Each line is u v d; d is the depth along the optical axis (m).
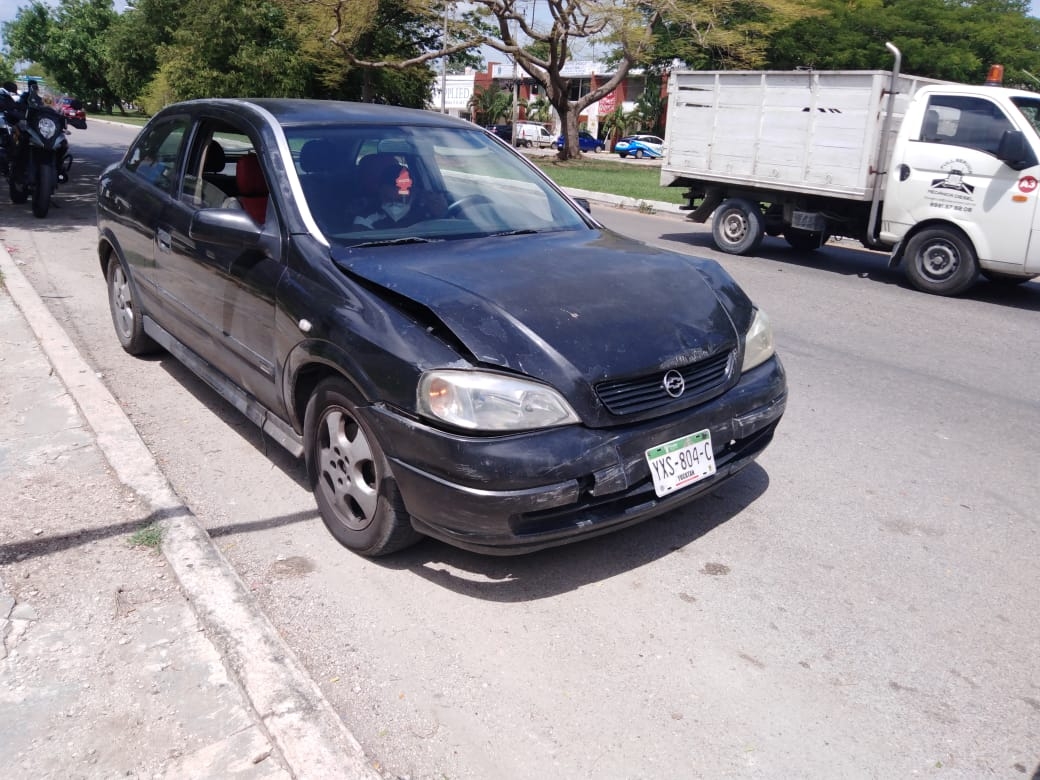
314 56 37.62
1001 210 9.23
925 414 5.90
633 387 3.37
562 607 3.45
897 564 3.88
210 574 3.38
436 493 3.21
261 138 4.38
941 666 3.18
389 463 3.34
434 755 2.66
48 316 6.53
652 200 17.94
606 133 57.50
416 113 5.07
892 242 10.30
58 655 2.95
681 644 3.25
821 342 7.71
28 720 2.66
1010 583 3.76
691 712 2.89
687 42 29.88
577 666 3.10
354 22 28.62
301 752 2.53
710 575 3.73
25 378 5.39
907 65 36.22
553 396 3.19
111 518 3.82
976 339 7.97
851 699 2.98
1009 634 3.39
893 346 7.64
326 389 3.64
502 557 3.80
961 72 35.53
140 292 5.70
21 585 3.32
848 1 37.69
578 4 27.27
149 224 5.30
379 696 2.91
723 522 4.21
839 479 4.78
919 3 37.34
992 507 4.50
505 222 4.54
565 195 5.12
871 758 2.71
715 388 3.65
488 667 3.08
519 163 5.15
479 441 3.12
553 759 2.67
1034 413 6.00
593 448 3.21
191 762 2.52
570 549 3.89
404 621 3.32
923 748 2.77
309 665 3.05
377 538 3.57
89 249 9.88
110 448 4.43
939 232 9.75
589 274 3.82
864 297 9.68
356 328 3.45
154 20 51.06
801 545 4.02
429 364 3.22
